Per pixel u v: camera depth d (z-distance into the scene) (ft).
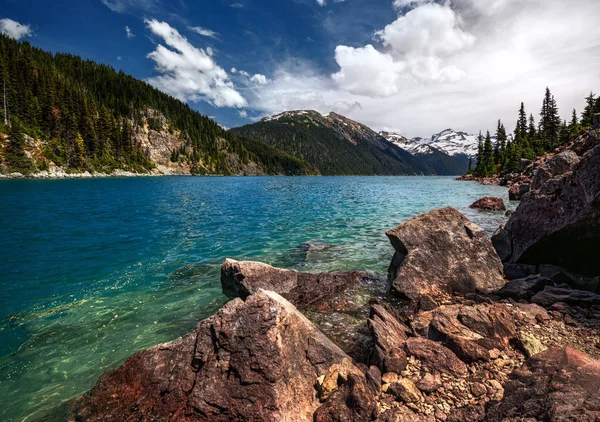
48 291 37.47
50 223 78.64
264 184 308.40
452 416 15.06
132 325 29.73
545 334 22.12
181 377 19.31
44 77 454.40
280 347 19.30
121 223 80.84
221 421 16.97
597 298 26.61
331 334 27.37
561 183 39.50
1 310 32.53
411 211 106.73
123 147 496.23
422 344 21.07
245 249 57.00
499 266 37.99
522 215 44.21
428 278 35.78
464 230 40.55
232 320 20.66
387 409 16.20
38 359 24.45
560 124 299.99
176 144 650.84
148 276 42.98
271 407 17.01
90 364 23.88
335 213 102.22
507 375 17.62
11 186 191.93
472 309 23.81
